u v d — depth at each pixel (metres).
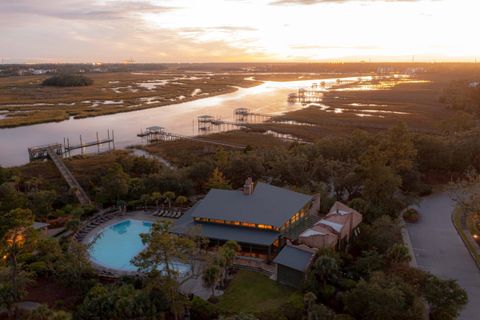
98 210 84.31
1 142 163.12
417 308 42.91
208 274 50.19
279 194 71.81
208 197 71.75
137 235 73.44
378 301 43.03
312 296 46.28
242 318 40.06
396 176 79.81
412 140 102.81
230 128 191.62
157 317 46.09
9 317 47.09
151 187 88.69
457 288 45.56
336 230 61.38
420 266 59.00
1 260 52.47
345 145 106.25
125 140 167.25
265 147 143.50
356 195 86.94
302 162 92.50
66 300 50.72
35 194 81.19
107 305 44.72
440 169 102.44
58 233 73.25
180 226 67.12
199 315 47.22
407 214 76.81
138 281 53.28
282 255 55.41
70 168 120.56
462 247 65.19
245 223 65.31
